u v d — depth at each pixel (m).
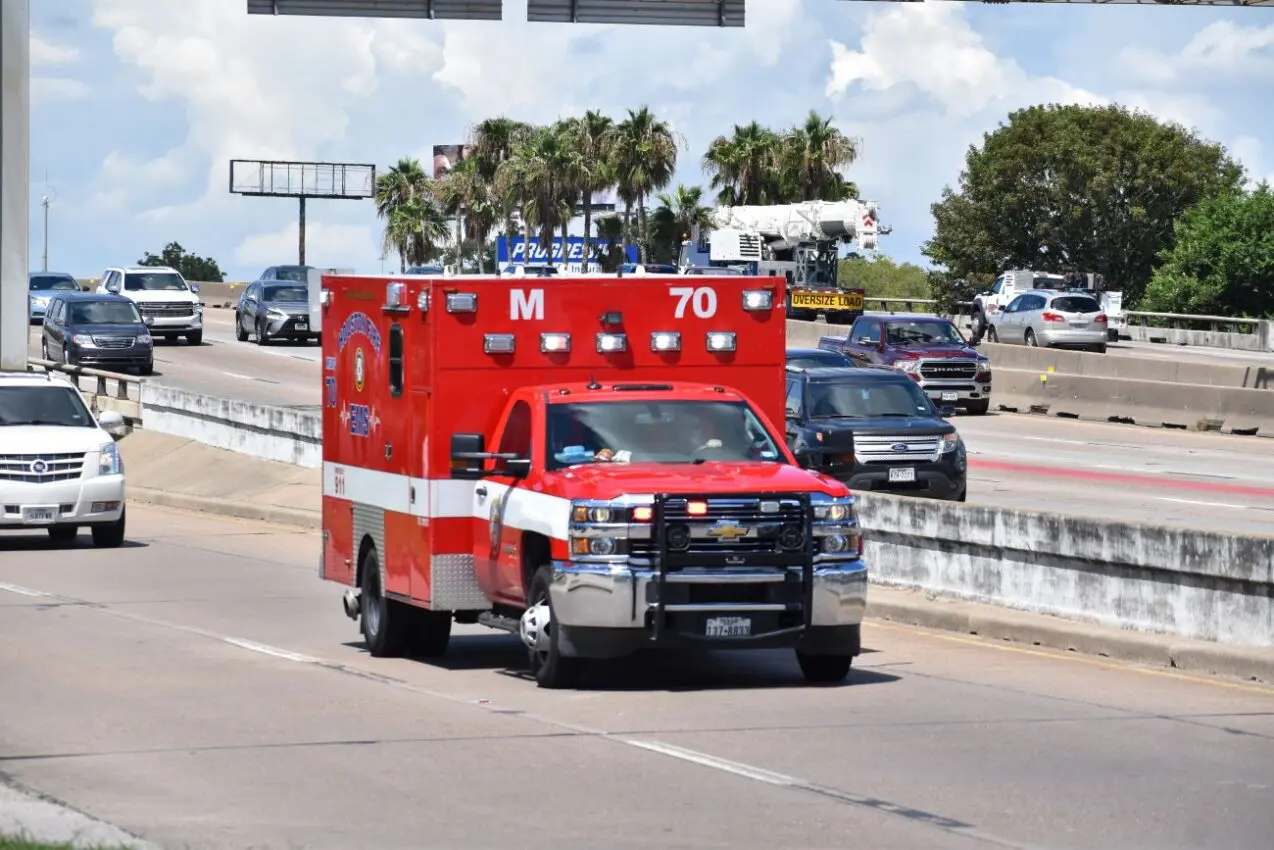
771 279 39.34
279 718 31.83
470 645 42.59
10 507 63.84
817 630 33.72
